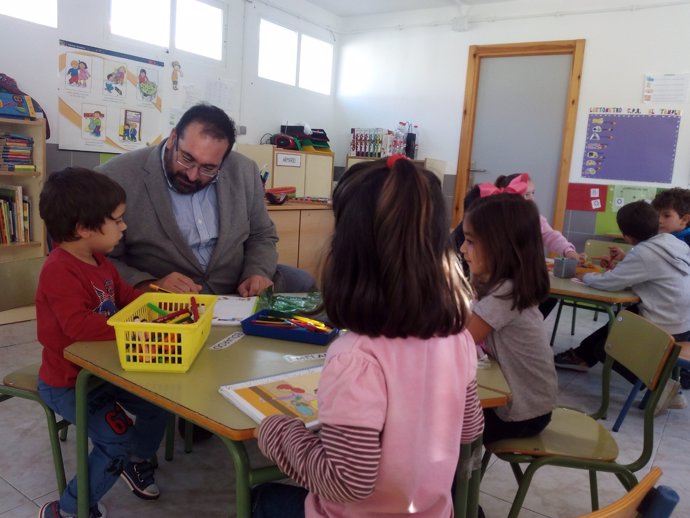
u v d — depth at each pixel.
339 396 0.72
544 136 5.33
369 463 0.71
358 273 0.73
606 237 5.09
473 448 1.19
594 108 5.02
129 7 4.26
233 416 0.97
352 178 0.76
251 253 2.20
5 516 1.58
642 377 1.53
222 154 1.91
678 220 3.01
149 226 1.94
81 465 1.32
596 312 4.35
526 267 1.36
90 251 1.46
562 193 5.23
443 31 5.74
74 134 3.97
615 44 4.88
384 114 6.23
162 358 1.15
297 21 5.84
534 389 1.41
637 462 1.48
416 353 0.76
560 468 2.07
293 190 4.36
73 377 1.41
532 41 5.25
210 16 4.95
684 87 4.65
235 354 1.28
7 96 3.28
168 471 1.87
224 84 5.15
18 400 2.31
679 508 1.84
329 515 0.81
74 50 3.90
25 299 1.89
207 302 1.45
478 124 5.66
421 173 0.75
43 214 1.39
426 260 0.73
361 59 6.32
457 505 1.18
